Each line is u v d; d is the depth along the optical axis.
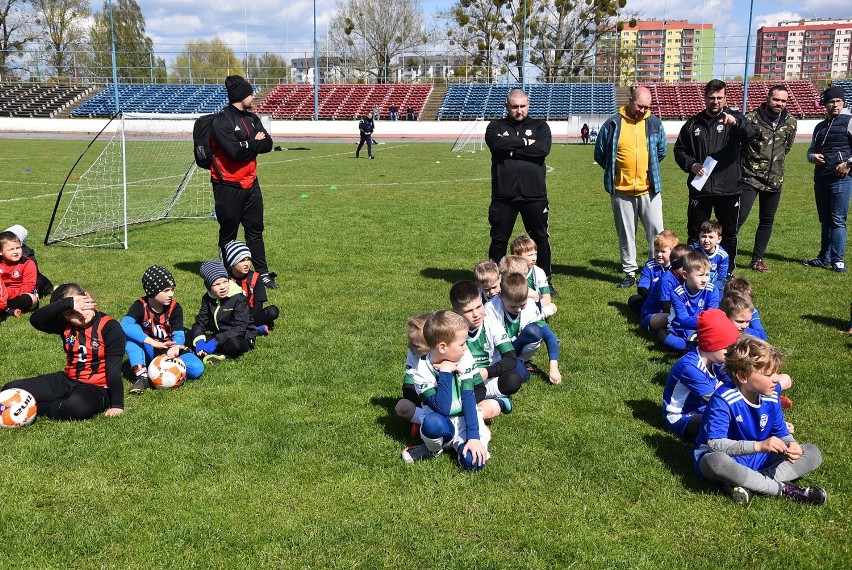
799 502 3.46
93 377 4.49
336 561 3.00
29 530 3.22
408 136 42.53
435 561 3.01
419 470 3.78
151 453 3.94
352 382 5.02
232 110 7.34
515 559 3.03
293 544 3.12
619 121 7.59
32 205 14.09
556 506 3.43
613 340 5.96
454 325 3.75
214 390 4.88
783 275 8.27
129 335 5.00
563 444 4.07
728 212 7.57
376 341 5.91
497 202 7.41
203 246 10.02
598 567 2.97
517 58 55.94
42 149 29.58
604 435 4.18
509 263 5.75
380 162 25.39
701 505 3.45
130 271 8.39
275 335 6.08
